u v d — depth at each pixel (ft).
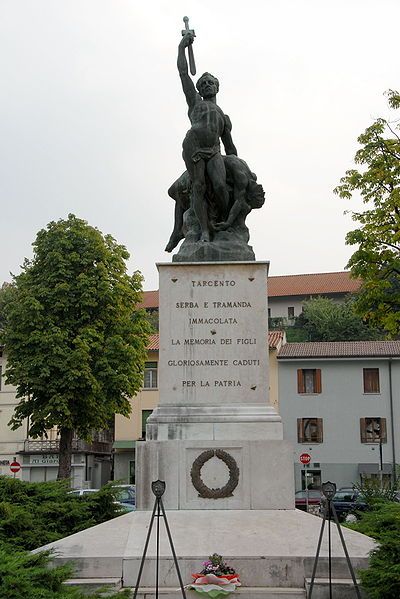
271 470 32.55
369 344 148.15
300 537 29.63
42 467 152.66
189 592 27.20
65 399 97.86
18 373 99.25
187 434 33.30
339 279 283.38
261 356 34.65
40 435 102.06
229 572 27.81
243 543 29.27
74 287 103.04
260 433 33.22
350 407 139.95
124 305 106.83
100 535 30.48
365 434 138.62
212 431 33.27
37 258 105.29
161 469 32.55
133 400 152.97
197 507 32.12
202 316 35.04
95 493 41.16
